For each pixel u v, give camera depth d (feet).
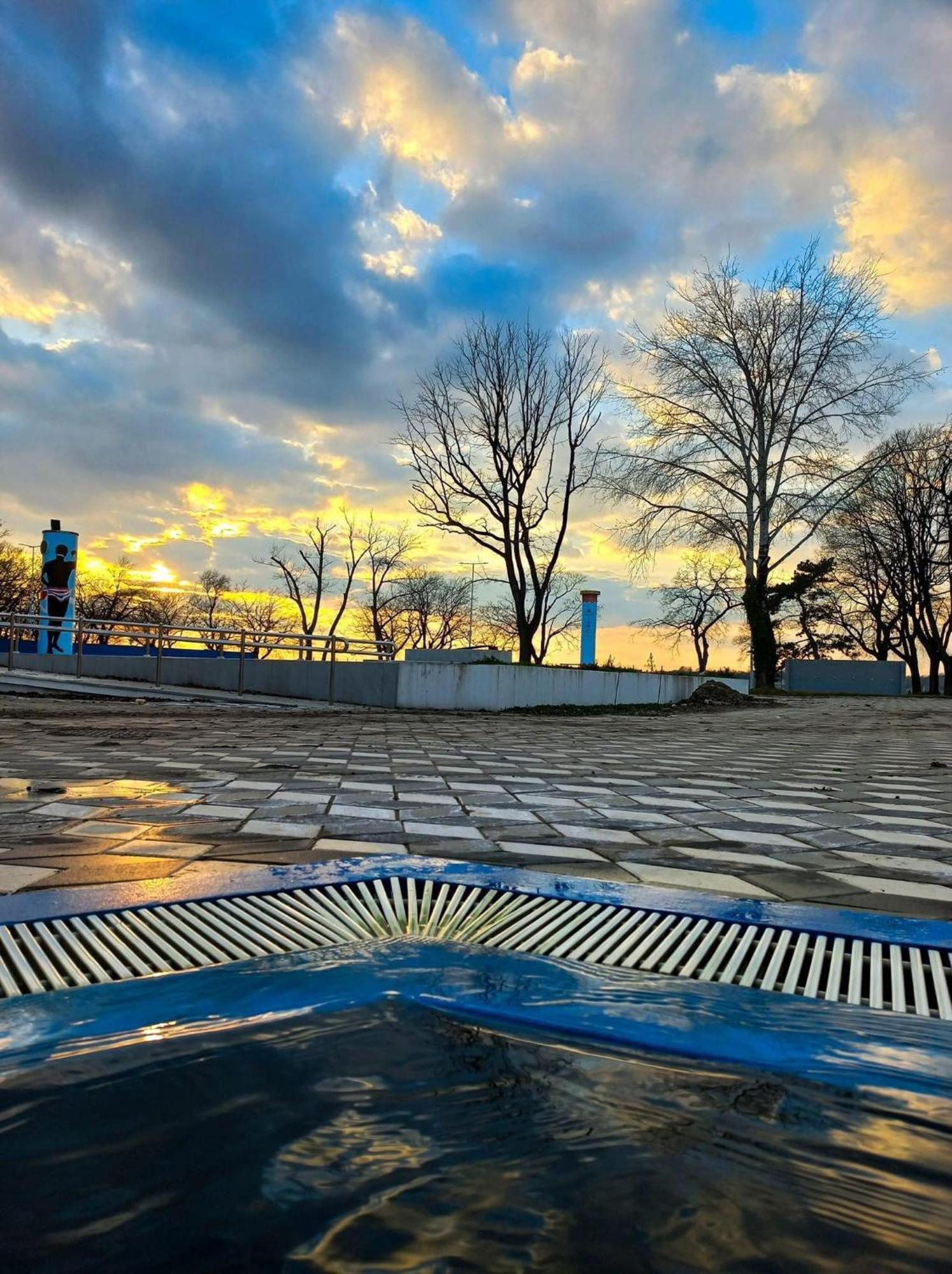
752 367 100.48
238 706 48.75
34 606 111.24
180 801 14.87
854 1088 3.86
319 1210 2.72
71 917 7.21
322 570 143.43
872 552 142.41
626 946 6.75
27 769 19.26
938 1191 2.89
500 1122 3.41
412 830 12.59
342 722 40.70
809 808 16.96
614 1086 3.79
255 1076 3.80
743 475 102.63
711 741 36.99
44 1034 4.33
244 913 7.44
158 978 5.36
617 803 16.58
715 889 9.57
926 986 6.06
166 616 163.73
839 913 8.05
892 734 44.42
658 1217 2.72
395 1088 3.67
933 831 14.40
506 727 41.47
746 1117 3.52
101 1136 3.19
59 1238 2.56
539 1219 2.66
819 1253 2.52
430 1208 2.76
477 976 5.45
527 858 10.88
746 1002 5.17
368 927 7.09
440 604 176.35
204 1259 2.48
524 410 92.12
